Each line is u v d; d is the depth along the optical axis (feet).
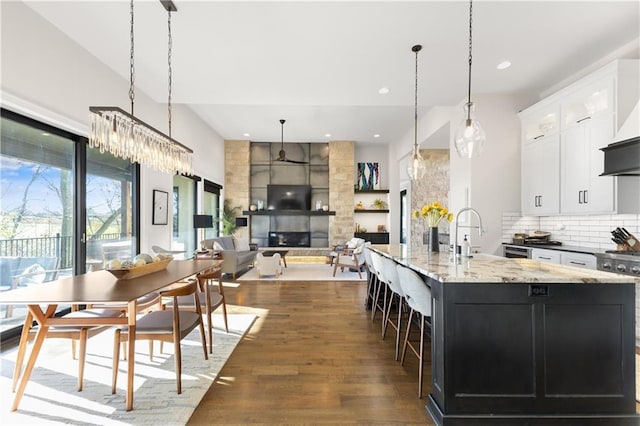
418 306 6.68
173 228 19.29
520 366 5.67
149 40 10.08
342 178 28.50
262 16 8.85
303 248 28.71
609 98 10.33
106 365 7.88
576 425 5.56
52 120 9.74
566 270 6.41
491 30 9.54
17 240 9.39
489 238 14.92
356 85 13.41
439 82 13.25
